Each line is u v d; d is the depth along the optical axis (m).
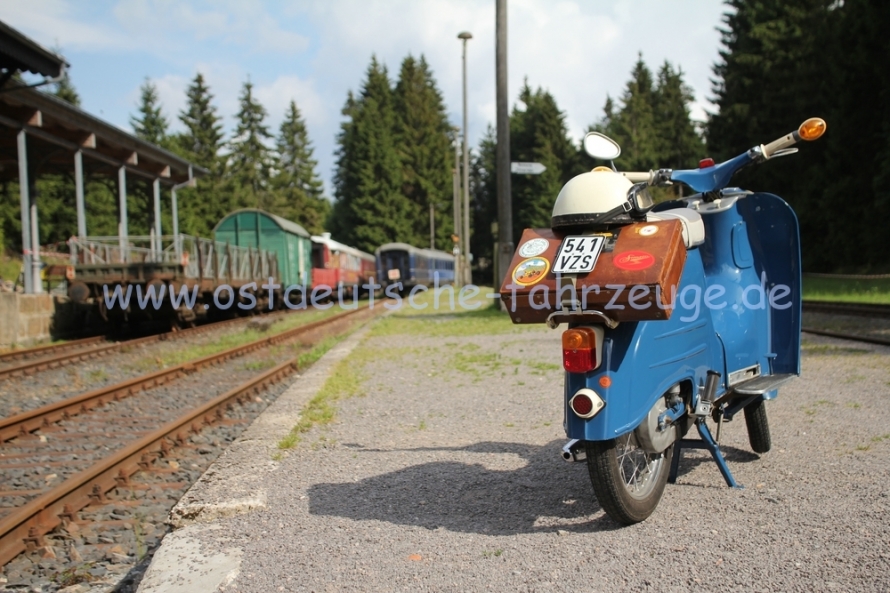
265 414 7.42
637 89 80.44
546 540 3.85
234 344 16.34
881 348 10.53
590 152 4.52
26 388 10.58
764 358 5.21
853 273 32.94
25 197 19.16
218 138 74.31
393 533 4.07
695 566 3.40
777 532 3.74
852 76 32.09
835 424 6.04
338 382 9.59
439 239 82.25
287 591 3.38
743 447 5.51
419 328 17.88
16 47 15.85
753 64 40.53
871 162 32.03
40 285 19.55
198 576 3.54
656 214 4.23
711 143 44.78
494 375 9.89
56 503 4.88
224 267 22.62
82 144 21.33
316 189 93.19
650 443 3.99
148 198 28.42
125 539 4.62
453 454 5.77
